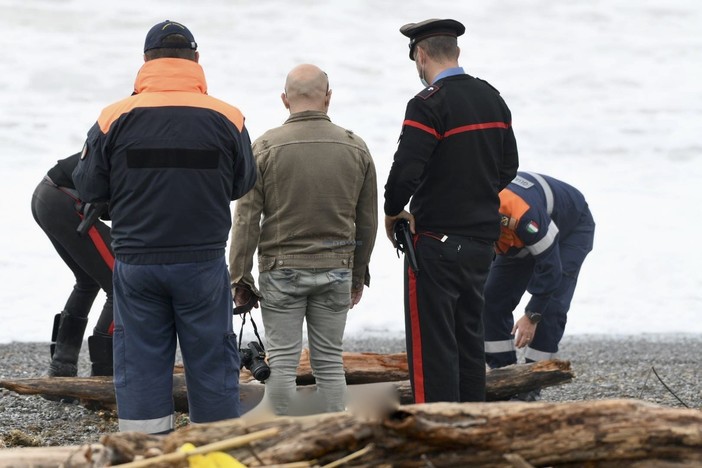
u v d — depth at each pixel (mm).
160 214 16531
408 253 18984
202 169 16656
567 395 26859
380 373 23094
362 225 20672
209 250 16875
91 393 22828
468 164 18922
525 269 25797
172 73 16984
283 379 20031
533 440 11273
